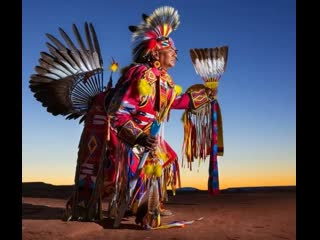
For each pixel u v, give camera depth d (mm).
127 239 3018
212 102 4504
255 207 4883
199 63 4613
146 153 3619
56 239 2959
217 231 3328
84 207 3846
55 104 4277
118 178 3754
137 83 3691
